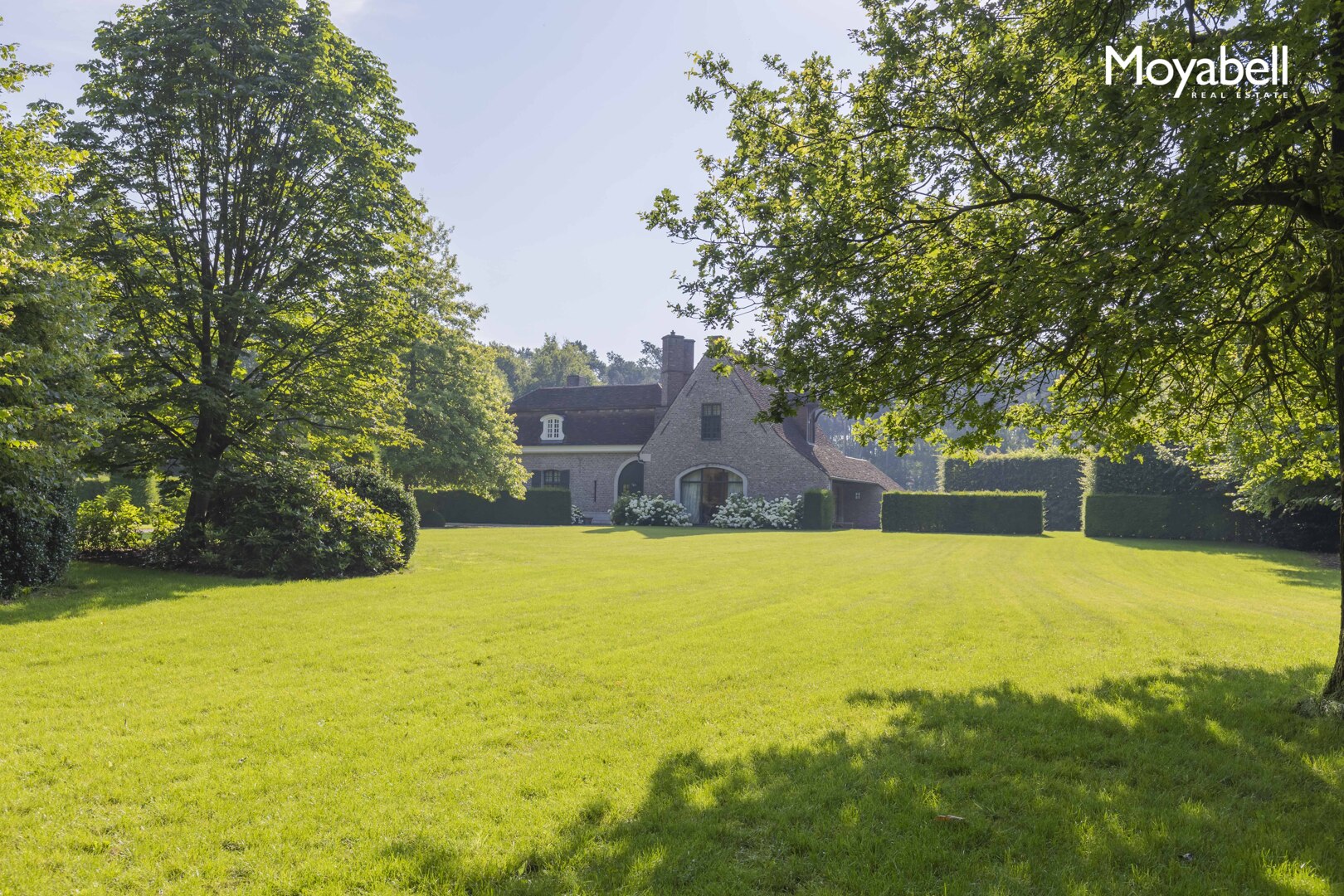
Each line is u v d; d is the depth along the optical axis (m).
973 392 7.13
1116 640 9.33
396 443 19.80
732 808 4.46
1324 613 12.09
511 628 9.88
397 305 17.73
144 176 15.73
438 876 3.71
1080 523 44.00
